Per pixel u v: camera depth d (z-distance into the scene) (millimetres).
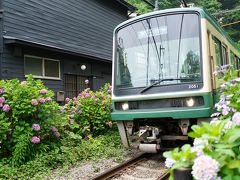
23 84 7199
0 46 10367
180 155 1836
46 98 7234
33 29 12125
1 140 6449
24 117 7000
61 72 12984
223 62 8211
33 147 6777
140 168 6301
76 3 15023
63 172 6125
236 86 3828
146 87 6719
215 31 7465
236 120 2145
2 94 6961
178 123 6539
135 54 7145
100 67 16062
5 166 6102
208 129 1907
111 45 17906
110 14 18078
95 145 7734
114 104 7152
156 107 6609
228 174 1719
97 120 9328
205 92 6211
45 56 12125
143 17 7219
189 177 1785
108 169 6020
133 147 7852
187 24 6746
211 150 1833
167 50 6785
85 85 14852
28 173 5965
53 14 13367
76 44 14766
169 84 6539
